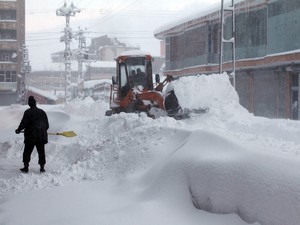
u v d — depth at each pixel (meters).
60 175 6.86
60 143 10.61
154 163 6.18
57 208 5.05
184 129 6.79
